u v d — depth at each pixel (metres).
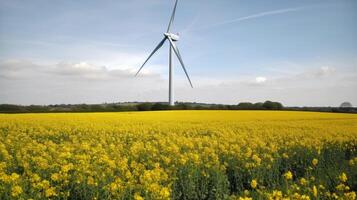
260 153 16.72
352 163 12.68
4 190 8.94
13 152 16.30
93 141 20.78
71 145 17.59
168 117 41.47
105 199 9.21
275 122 35.81
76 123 31.44
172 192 10.41
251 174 12.29
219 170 12.04
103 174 10.33
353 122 36.31
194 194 10.73
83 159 12.86
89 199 9.45
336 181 11.18
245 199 7.80
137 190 9.52
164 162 13.42
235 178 12.40
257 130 27.22
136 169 11.53
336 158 16.52
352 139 22.03
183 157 13.05
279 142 20.44
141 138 23.39
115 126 30.19
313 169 13.84
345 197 8.75
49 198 9.16
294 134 24.12
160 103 66.69
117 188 9.23
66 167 10.59
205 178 11.46
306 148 17.41
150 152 15.66
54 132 25.53
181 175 11.63
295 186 9.88
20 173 12.80
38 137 24.55
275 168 13.20
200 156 14.72
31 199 8.31
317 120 39.12
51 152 15.27
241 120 38.66
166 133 25.88
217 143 18.16
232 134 23.67
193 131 27.16
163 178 10.48
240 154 15.11
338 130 26.98
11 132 24.84
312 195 9.36
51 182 10.30
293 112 53.50
